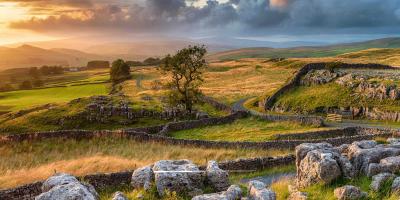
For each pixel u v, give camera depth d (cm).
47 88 16925
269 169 3566
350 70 10275
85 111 9062
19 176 3591
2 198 2388
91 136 5444
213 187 2041
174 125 7169
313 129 6450
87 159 4244
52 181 1789
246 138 5962
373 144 2431
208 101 10838
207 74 19725
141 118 8950
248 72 19912
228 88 14288
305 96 9294
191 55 9550
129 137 5453
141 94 12788
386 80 8556
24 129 8488
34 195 2472
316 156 2197
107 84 17900
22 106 11850
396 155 2239
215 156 4534
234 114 8200
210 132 6862
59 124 8625
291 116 7462
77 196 1525
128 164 3953
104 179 2703
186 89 9650
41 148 5084
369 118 7812
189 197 1933
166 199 1850
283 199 2164
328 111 8431
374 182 1959
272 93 10194
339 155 2227
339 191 1911
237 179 3194
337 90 8988
